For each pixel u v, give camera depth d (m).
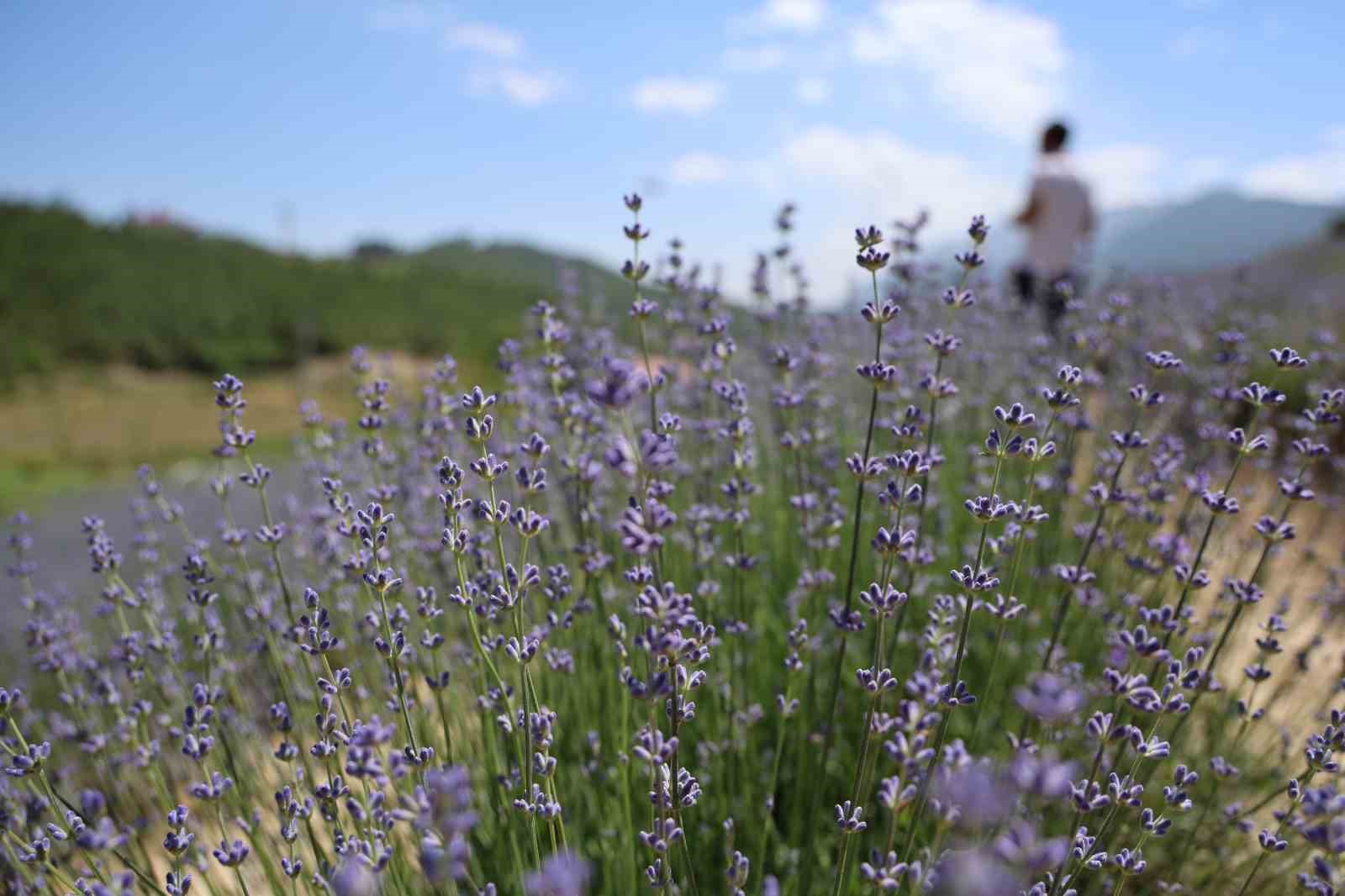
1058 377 2.34
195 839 2.74
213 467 12.83
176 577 4.60
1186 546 3.33
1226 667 3.96
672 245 3.72
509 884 2.60
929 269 4.99
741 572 3.22
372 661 3.67
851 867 2.33
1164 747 1.90
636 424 3.88
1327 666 3.98
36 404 18.19
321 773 3.46
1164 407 4.67
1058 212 8.02
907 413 2.69
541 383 4.41
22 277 22.23
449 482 2.30
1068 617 3.71
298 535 4.22
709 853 2.83
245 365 21.12
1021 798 1.95
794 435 3.50
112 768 3.37
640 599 1.74
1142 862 1.95
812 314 4.80
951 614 2.31
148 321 21.91
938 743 2.15
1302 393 6.13
